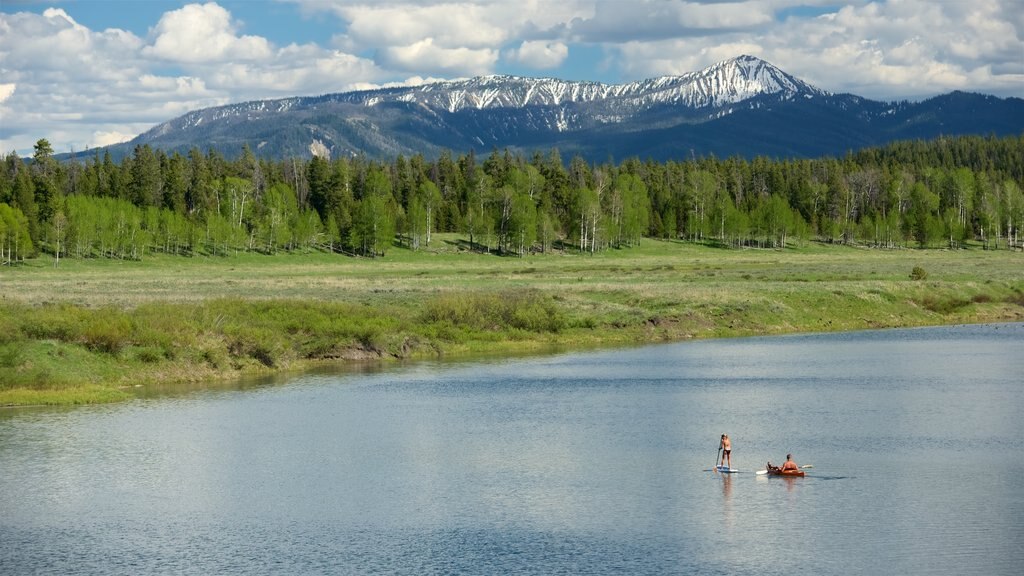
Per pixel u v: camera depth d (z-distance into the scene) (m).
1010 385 61.34
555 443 46.25
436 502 36.88
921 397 57.47
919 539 31.73
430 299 94.62
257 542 32.72
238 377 67.44
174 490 38.78
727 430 48.78
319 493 38.28
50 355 61.28
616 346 85.56
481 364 74.00
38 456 43.88
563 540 32.38
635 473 40.59
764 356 77.44
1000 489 37.34
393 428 49.72
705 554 30.78
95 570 30.28
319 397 58.91
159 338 66.44
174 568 30.39
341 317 80.44
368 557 31.12
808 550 30.92
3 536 33.53
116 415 53.12
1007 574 28.53
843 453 43.56
